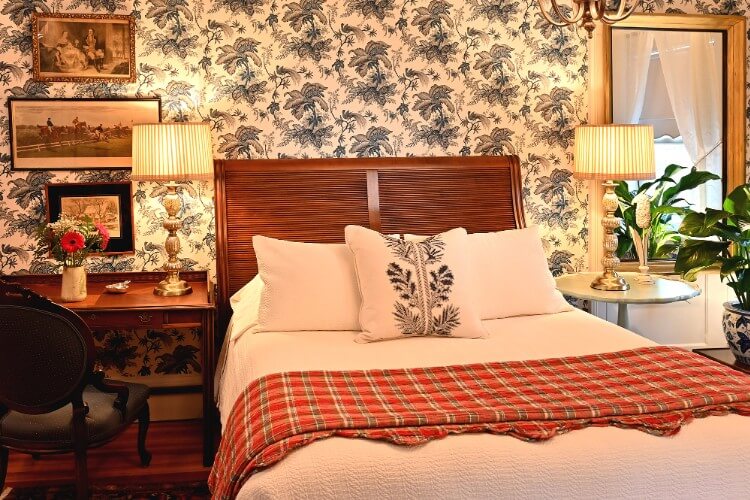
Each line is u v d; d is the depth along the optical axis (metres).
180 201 3.96
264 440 2.17
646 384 2.54
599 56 4.35
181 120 3.98
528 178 4.36
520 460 2.10
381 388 2.53
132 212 3.97
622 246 4.51
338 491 2.03
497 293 3.51
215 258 4.05
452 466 2.07
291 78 4.07
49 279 3.86
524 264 3.58
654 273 4.54
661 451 2.16
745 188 4.02
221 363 3.71
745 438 2.21
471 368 2.74
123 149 3.93
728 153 4.57
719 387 2.48
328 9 4.07
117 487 3.33
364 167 4.09
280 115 4.07
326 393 2.46
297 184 4.02
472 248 3.56
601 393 2.45
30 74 3.84
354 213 4.05
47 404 2.90
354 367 2.79
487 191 4.21
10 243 3.88
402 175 4.12
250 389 2.61
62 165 3.88
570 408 2.30
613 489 2.10
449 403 2.37
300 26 4.05
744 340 3.98
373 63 4.14
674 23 4.43
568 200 4.42
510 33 4.27
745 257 4.25
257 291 3.62
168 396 4.11
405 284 3.19
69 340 2.85
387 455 2.09
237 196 3.97
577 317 3.52
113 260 3.99
